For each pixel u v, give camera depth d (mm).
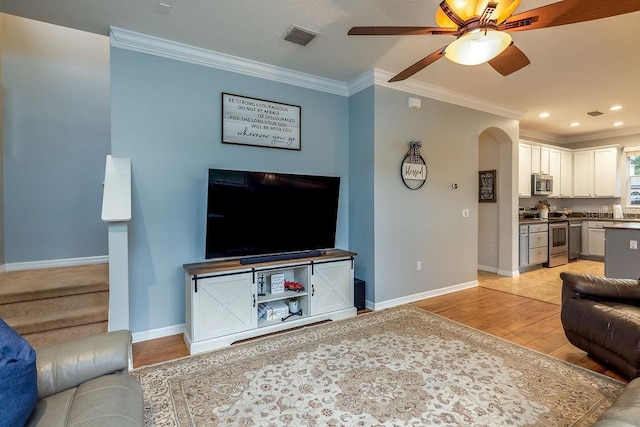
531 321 3230
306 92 3652
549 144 6863
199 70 3043
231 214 2932
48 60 3732
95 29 2650
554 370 2264
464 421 1745
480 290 4387
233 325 2793
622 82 3783
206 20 2518
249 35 2742
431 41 2838
